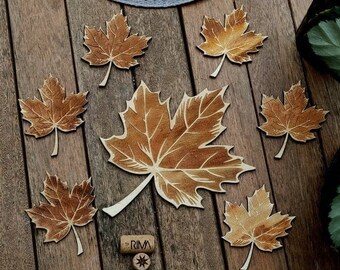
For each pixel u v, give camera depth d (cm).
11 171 107
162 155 111
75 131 110
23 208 106
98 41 115
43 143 109
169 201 109
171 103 114
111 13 117
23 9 114
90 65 113
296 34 120
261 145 114
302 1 122
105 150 110
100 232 107
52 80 112
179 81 115
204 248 108
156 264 107
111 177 109
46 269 104
